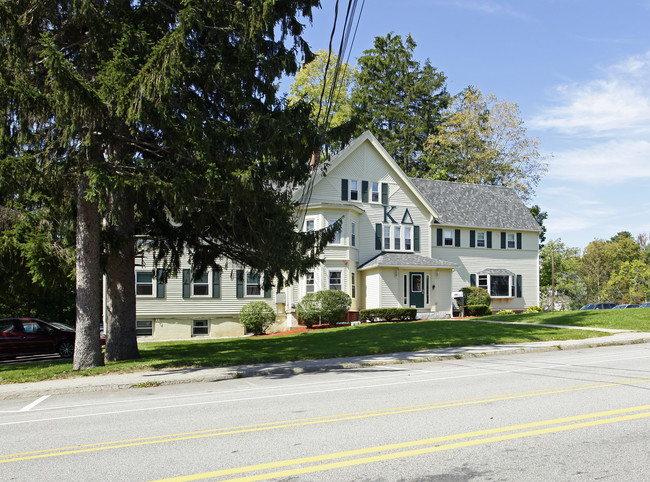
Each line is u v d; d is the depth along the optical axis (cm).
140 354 1756
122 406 909
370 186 3525
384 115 5725
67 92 1080
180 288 3112
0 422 804
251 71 1494
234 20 1380
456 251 3897
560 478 475
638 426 645
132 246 1620
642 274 6000
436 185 4166
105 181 1137
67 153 1294
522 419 691
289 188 1653
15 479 509
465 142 5172
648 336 1775
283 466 524
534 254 4178
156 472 517
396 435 628
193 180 1266
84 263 1372
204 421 746
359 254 3450
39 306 3562
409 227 3647
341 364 1368
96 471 526
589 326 2145
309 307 2997
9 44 1205
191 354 1702
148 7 1390
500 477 480
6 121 1238
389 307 3269
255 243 1567
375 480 479
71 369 1377
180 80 1296
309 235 1658
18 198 1545
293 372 1320
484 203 4184
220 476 500
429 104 5888
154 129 1297
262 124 1437
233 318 3200
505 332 1997
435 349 1645
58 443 646
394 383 1050
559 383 969
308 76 4334
